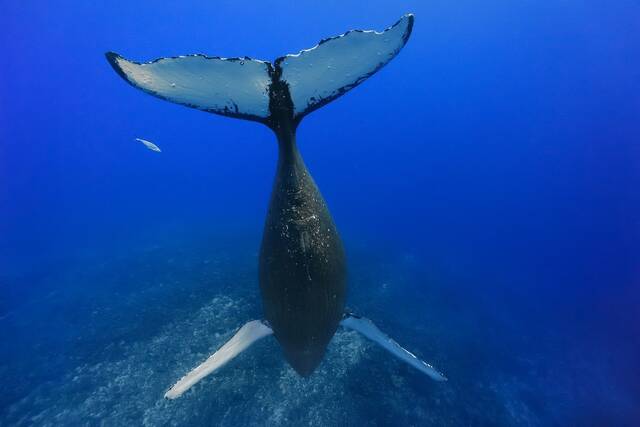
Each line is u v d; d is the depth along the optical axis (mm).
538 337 11414
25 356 10172
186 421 8422
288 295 4762
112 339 10523
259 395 8844
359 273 13461
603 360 10680
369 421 8477
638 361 10680
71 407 8773
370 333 6785
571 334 11617
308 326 5066
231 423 8359
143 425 8367
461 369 10023
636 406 9586
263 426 8297
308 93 4418
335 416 8508
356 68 4336
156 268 13773
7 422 8508
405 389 9156
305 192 4590
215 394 8875
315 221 4598
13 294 12836
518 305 12594
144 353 10016
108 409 8719
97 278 13430
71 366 9789
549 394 9742
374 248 15070
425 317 11656
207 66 4246
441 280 13398
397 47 4246
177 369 9562
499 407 9125
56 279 13602
